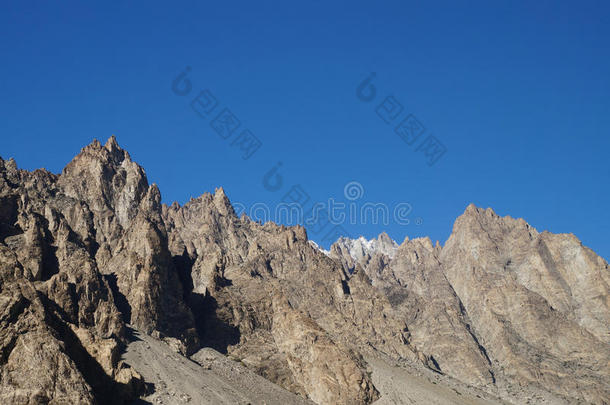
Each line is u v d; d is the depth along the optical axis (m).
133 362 175.25
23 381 126.38
